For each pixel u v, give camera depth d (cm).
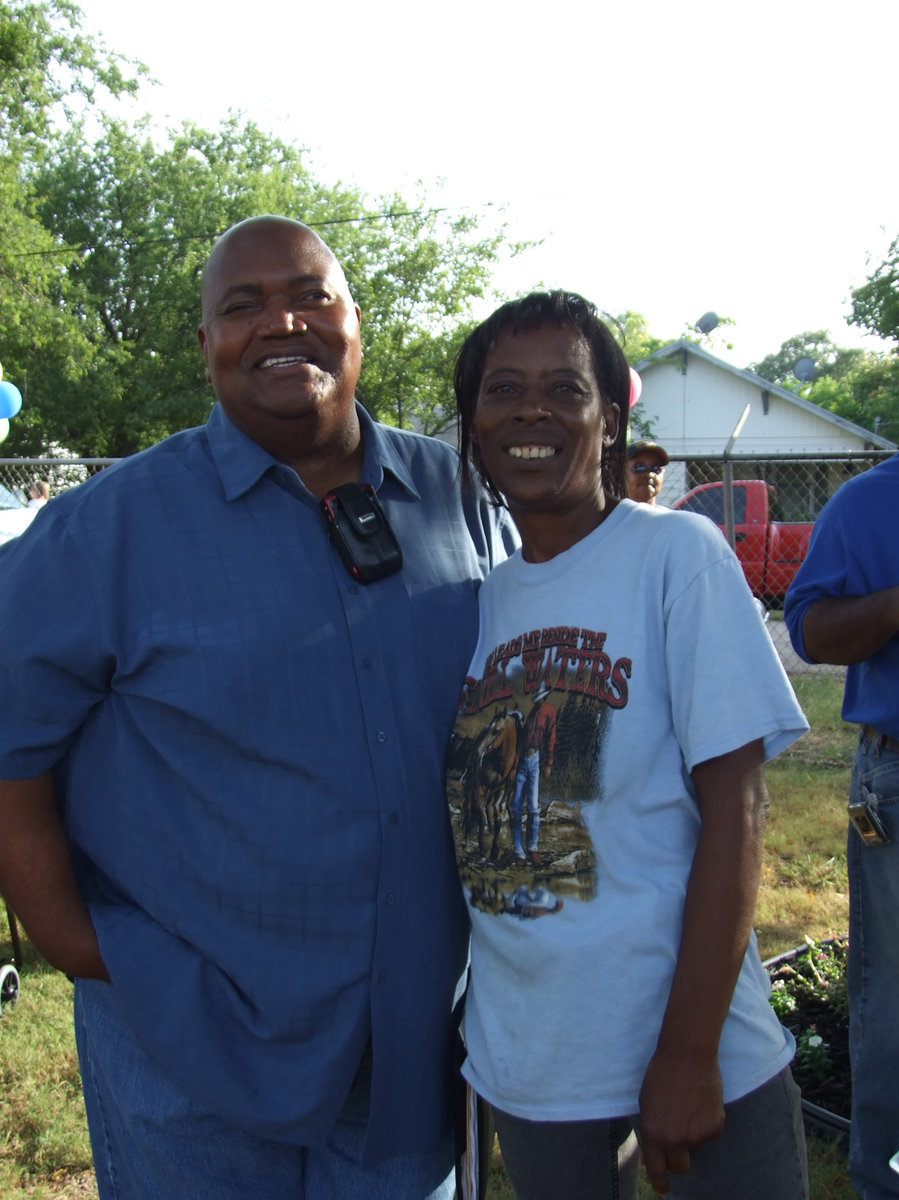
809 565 234
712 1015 147
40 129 2581
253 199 2688
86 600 170
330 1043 173
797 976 362
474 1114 178
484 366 177
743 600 156
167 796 174
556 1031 155
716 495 1160
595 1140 161
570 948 154
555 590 170
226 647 169
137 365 2667
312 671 173
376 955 173
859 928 231
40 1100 330
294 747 170
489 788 169
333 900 171
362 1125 187
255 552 176
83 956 178
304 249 183
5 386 805
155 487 178
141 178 2672
